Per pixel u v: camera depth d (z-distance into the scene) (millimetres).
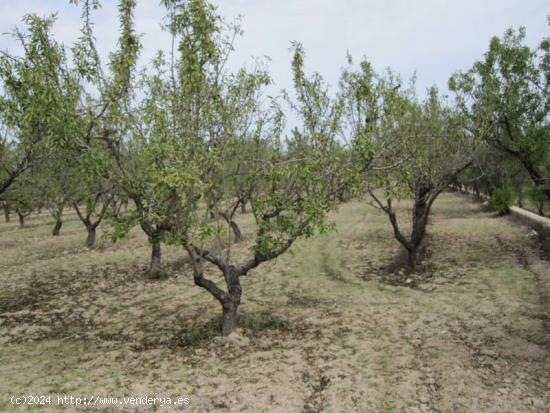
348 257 16656
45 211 51062
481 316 9656
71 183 20109
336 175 8859
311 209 8680
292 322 9898
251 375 7199
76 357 8461
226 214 9289
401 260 15531
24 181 16297
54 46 7672
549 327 8828
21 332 10141
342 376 7090
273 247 9250
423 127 13109
